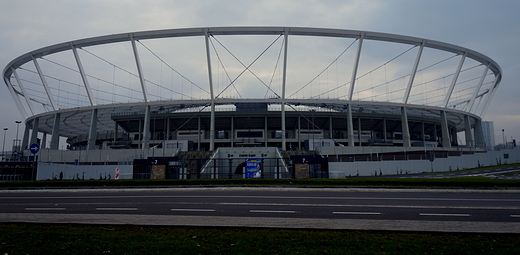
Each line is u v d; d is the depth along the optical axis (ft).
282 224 35.60
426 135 267.80
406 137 191.31
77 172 124.06
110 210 46.29
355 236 29.94
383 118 221.66
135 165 113.09
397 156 149.18
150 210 45.96
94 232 31.35
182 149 185.06
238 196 60.29
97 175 125.90
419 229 33.06
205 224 35.60
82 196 62.75
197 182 85.15
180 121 217.97
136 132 242.17
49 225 34.78
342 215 41.65
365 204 50.37
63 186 82.28
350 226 34.47
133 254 24.58
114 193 67.51
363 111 221.05
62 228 33.32
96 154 166.71
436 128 256.32
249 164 106.32
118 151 166.40
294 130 231.09
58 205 51.52
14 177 108.47
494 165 149.69
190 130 228.63
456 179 82.53
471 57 199.31
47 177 112.68
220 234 30.60
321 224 35.55
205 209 46.44
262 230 32.37
